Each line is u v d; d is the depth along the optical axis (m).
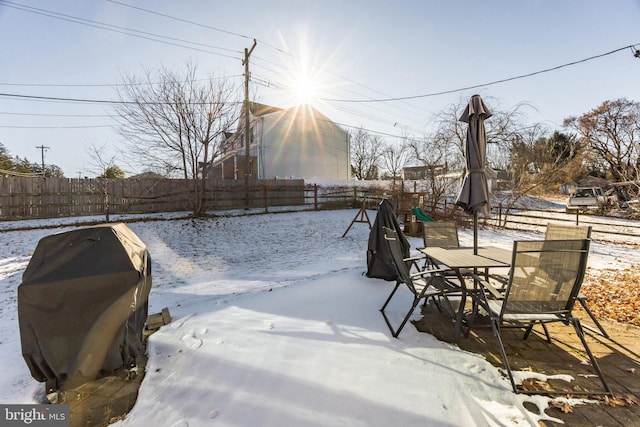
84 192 11.79
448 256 3.34
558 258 2.33
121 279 2.25
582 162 28.17
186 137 11.98
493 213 14.94
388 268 4.49
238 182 15.03
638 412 1.88
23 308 2.06
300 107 23.30
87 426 1.91
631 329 3.03
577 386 2.12
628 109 26.17
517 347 2.68
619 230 11.30
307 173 23.72
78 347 2.17
